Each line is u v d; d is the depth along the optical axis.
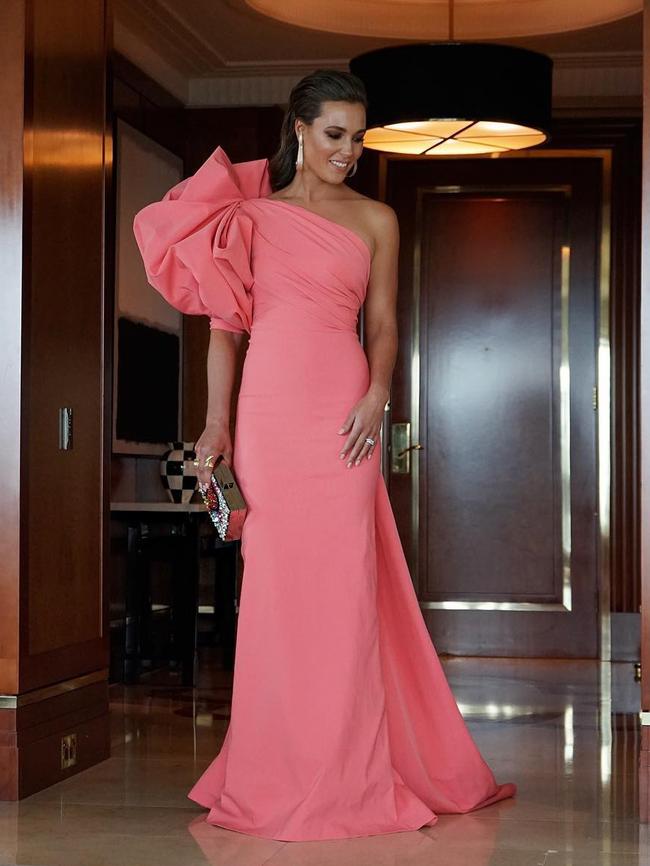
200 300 3.40
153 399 6.75
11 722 3.61
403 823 3.18
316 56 7.01
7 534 3.65
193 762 4.13
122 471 6.48
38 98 3.79
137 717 5.07
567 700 5.58
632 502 7.41
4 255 3.69
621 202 7.40
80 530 4.05
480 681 6.25
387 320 3.41
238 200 3.37
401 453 7.54
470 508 7.51
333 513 3.27
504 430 7.50
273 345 3.29
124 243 6.32
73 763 3.93
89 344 4.14
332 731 3.16
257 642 3.24
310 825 3.10
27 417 3.70
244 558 3.30
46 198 3.83
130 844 3.05
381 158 7.54
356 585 3.25
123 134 6.31
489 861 2.89
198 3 6.23
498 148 5.69
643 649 3.39
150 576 6.61
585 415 7.45
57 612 3.88
